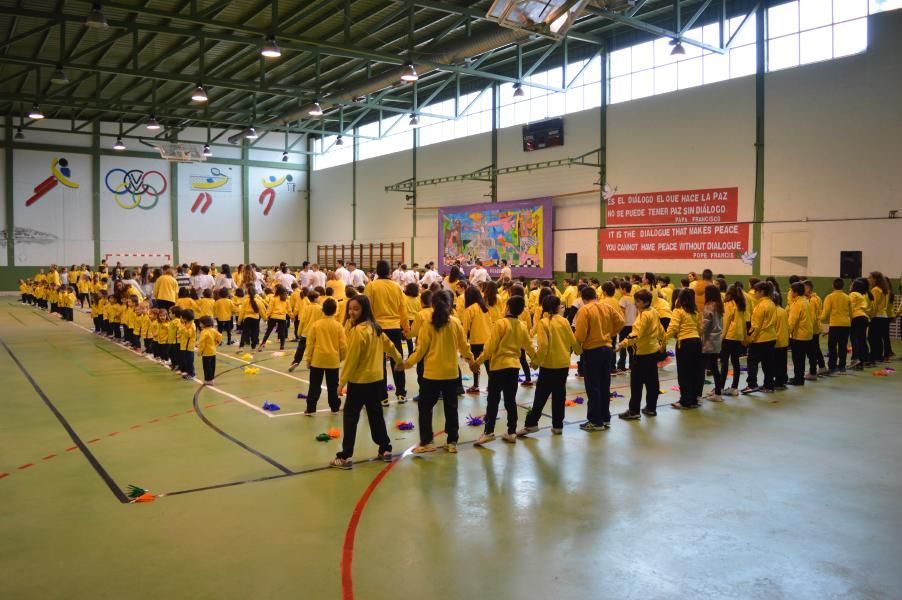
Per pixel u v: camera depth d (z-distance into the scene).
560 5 11.09
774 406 7.94
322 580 3.57
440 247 25.05
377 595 3.40
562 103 20.50
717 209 16.59
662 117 17.72
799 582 3.54
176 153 27.70
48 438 6.54
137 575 3.63
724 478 5.26
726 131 16.39
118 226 30.16
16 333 16.38
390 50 19.44
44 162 28.72
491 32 14.41
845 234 14.38
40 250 28.80
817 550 3.94
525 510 4.59
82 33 17.55
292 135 33.59
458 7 14.34
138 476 5.36
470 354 6.20
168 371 10.74
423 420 6.00
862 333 10.48
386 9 16.36
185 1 15.22
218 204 32.12
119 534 4.20
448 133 24.94
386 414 7.66
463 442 6.41
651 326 7.20
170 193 31.11
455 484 5.14
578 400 8.29
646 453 5.96
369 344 5.55
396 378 8.22
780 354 9.03
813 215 14.88
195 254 31.69
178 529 4.27
